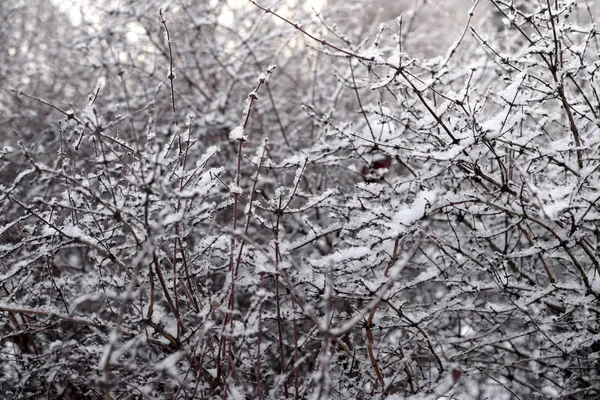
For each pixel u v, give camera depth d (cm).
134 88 625
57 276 381
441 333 373
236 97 576
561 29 280
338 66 551
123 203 247
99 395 262
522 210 265
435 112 276
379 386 277
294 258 421
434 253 378
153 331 261
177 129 244
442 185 331
